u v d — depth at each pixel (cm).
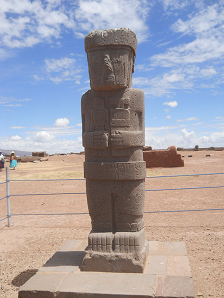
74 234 718
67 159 3209
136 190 463
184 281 403
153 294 372
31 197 1198
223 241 623
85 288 394
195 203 968
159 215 865
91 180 477
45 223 830
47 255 598
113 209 470
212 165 1975
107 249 453
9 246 659
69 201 1102
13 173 1973
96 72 457
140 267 434
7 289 465
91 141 470
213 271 486
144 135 482
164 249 534
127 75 462
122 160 462
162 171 1730
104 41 446
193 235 671
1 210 991
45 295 393
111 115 464
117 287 394
